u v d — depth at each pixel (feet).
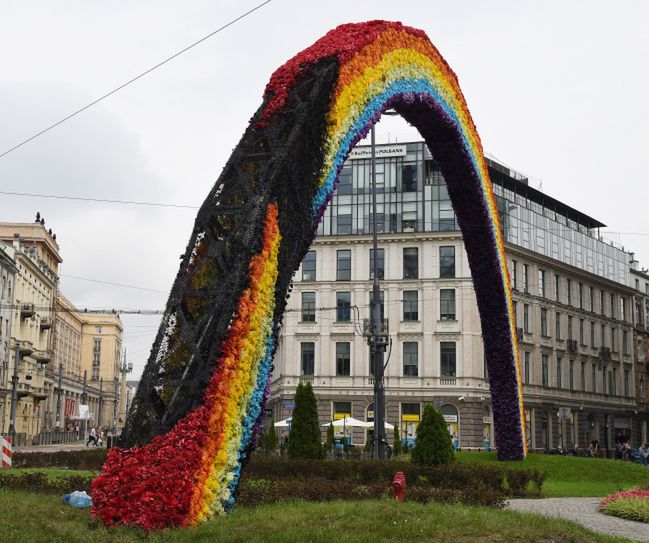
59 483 61.77
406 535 37.35
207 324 44.96
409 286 198.59
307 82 56.80
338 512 42.75
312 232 54.13
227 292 45.06
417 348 196.44
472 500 54.34
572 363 233.35
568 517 55.21
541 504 64.80
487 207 94.43
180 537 36.81
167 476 40.37
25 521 41.55
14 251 240.53
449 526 39.63
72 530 38.47
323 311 201.77
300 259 52.60
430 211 201.57
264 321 46.78
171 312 45.78
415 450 85.30
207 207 48.49
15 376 201.46
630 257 300.20
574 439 231.50
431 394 193.06
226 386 43.24
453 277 196.13
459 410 191.93
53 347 312.29
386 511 43.01
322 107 56.34
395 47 70.38
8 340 232.53
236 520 40.98
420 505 46.75
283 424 152.25
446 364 194.08
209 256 46.73
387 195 204.85
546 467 98.27
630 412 264.31
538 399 212.64
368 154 207.82
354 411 196.95
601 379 249.14
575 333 235.81
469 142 90.48
